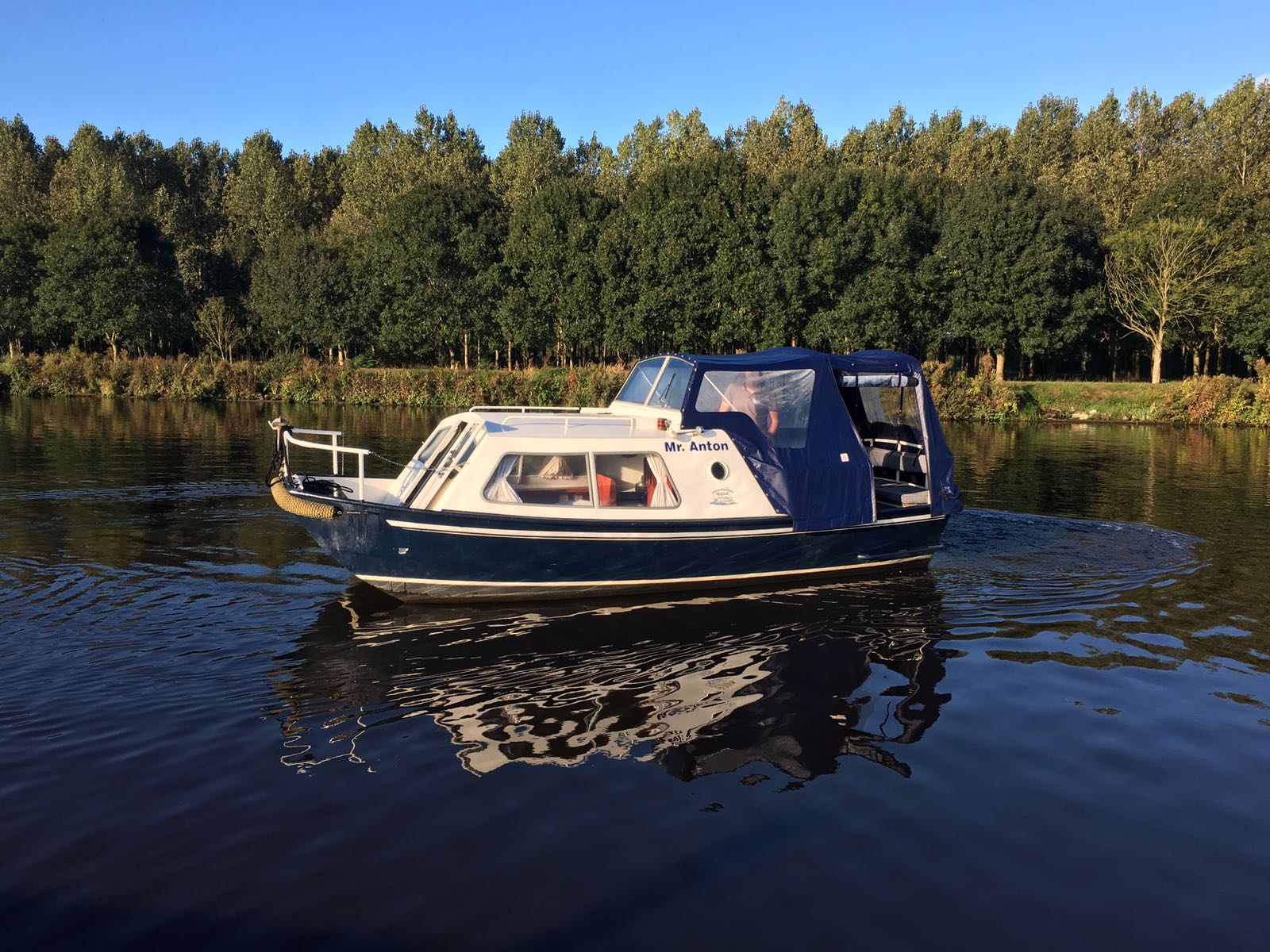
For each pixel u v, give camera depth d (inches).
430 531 375.2
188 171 3725.4
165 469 773.3
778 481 418.3
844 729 276.5
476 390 1691.7
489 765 249.0
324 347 2272.4
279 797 228.8
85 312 2135.8
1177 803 233.1
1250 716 289.4
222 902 185.6
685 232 1824.6
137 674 311.1
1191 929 181.9
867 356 460.4
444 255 2037.4
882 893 192.2
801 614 391.2
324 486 414.0
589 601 405.7
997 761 255.9
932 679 319.0
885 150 2891.2
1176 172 2143.2
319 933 176.2
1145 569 470.9
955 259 1840.6
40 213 2687.0
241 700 291.3
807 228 1785.2
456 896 188.4
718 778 243.1
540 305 1934.1
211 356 2119.8
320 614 380.8
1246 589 434.6
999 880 197.8
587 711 287.4
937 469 459.2
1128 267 1888.5
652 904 186.9
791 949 173.6
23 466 777.6
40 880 192.2
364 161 2888.8
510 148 2940.5
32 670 311.9
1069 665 334.0
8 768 241.8
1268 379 1494.8
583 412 475.2
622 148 2743.6
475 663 327.9
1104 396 1643.7
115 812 220.4
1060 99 3415.4
